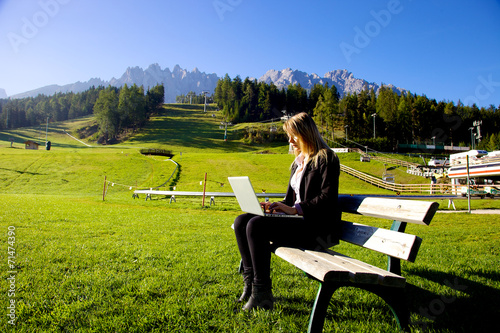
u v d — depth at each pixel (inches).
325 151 109.0
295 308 110.0
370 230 98.0
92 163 2076.8
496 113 4456.2
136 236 264.7
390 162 2630.4
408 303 118.2
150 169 1977.1
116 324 94.9
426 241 277.6
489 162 1242.6
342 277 73.8
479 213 621.6
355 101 4729.3
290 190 130.1
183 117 6560.0
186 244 229.9
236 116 5925.2
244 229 113.7
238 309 107.1
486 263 184.5
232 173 1967.3
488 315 108.8
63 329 93.0
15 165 1888.5
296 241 108.1
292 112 6013.8
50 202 615.5
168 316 101.1
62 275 145.0
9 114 6412.4
